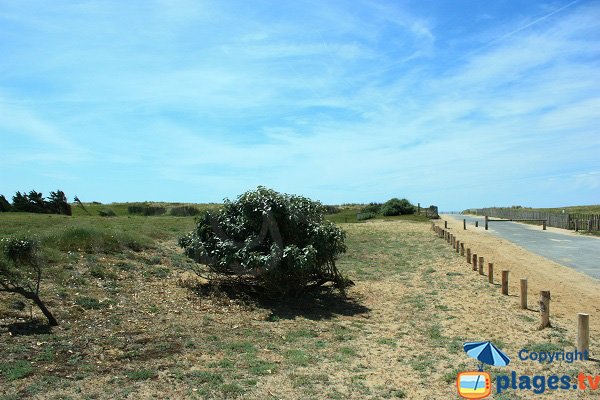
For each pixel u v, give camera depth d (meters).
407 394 7.26
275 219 13.64
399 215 58.06
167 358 8.26
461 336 10.56
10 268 11.48
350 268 20.05
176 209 55.47
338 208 77.94
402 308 13.41
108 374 7.38
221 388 7.04
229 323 10.95
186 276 15.47
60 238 15.94
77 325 9.55
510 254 24.81
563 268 20.38
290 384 7.41
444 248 26.23
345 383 7.59
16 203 41.69
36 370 7.26
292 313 12.46
